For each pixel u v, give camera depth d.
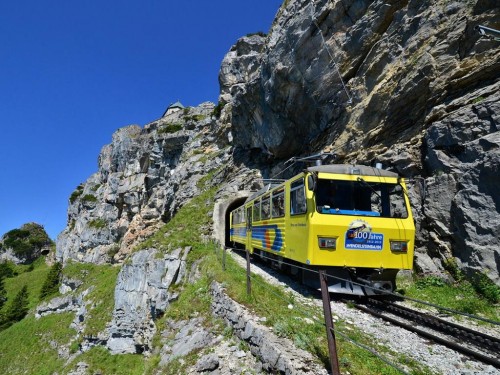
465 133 11.01
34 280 93.44
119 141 85.31
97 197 93.25
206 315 12.02
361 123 16.42
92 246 79.62
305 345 6.48
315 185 9.56
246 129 30.61
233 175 33.78
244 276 13.21
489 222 9.79
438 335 7.50
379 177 10.15
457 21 12.41
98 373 26.09
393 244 9.51
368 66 16.20
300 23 18.64
